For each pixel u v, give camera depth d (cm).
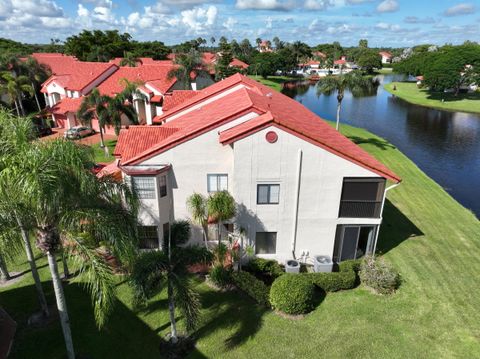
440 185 3962
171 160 2080
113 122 4191
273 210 2073
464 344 1582
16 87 5462
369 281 1956
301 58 19600
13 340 1567
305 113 3094
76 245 1182
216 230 2247
